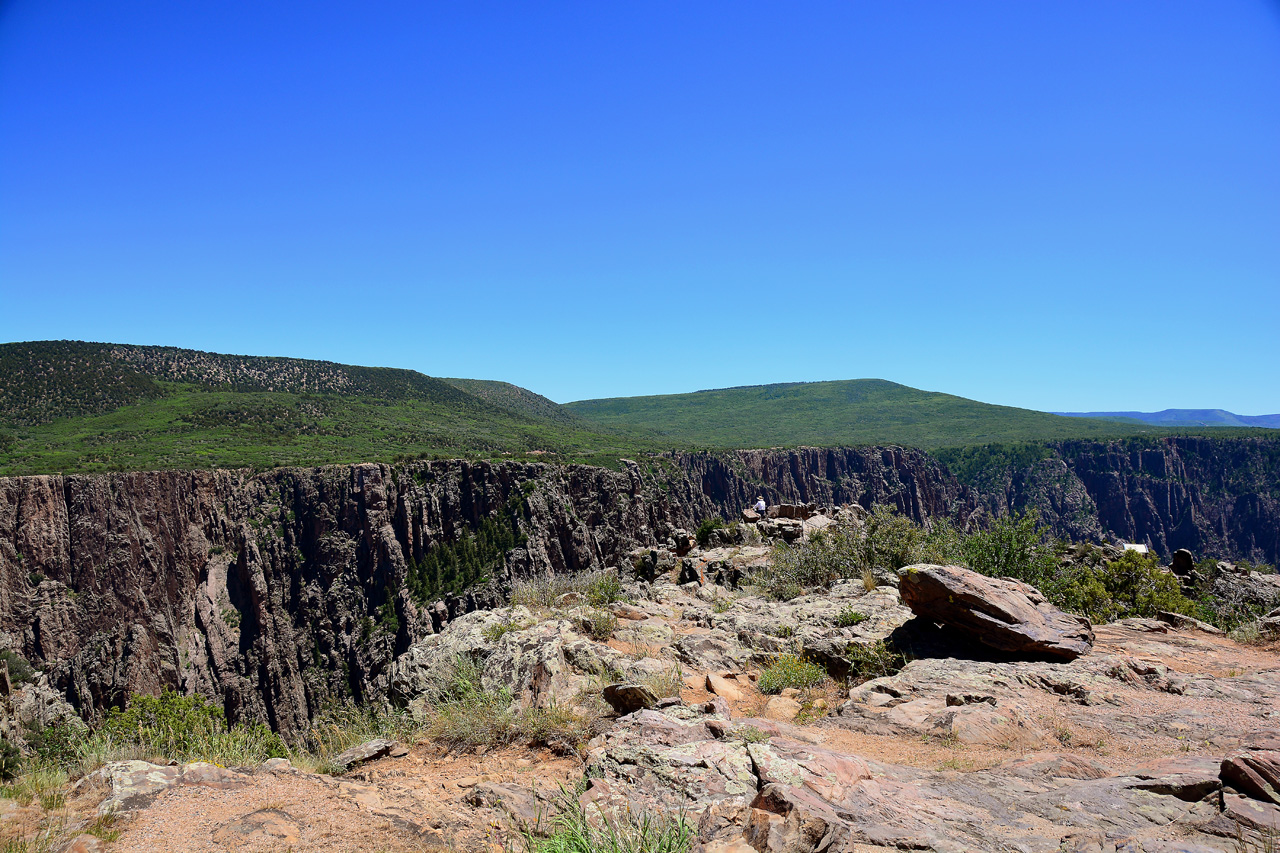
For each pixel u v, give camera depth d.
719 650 11.92
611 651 10.99
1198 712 8.10
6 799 5.46
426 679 10.35
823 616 13.49
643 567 24.11
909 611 13.38
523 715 8.59
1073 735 7.67
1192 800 5.39
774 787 5.32
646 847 4.55
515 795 6.28
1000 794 5.89
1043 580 16.62
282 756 8.17
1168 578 18.17
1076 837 4.88
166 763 6.51
